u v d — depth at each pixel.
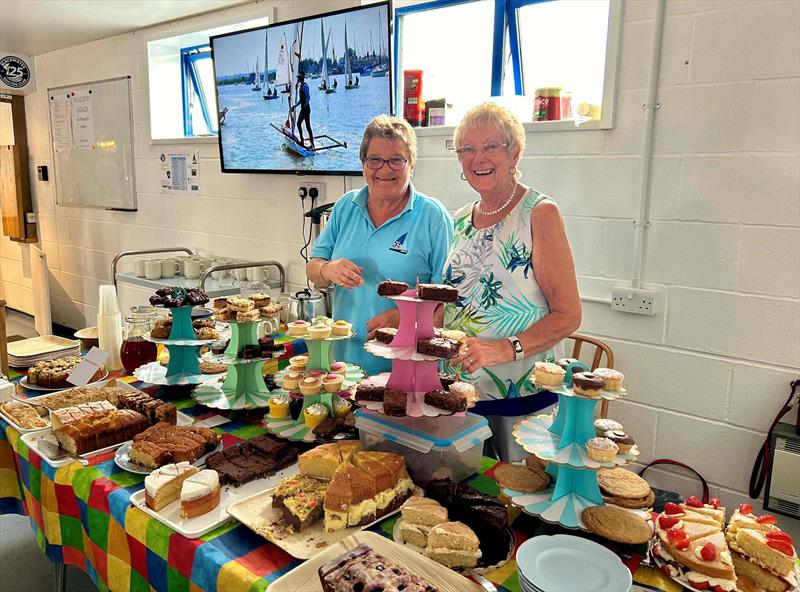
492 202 1.63
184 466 1.23
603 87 2.11
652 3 1.98
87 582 2.12
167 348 1.98
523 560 0.91
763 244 1.88
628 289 2.13
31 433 1.49
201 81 3.91
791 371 1.87
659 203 2.06
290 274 3.32
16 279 5.68
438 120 2.64
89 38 4.13
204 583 1.01
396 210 1.98
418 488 1.22
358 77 2.65
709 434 2.04
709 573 0.93
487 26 2.60
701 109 1.94
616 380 1.08
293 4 3.01
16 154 5.02
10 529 2.48
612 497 1.11
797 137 1.79
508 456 1.62
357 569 0.88
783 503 1.85
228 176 3.54
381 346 1.28
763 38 1.81
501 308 1.58
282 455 1.35
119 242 4.45
